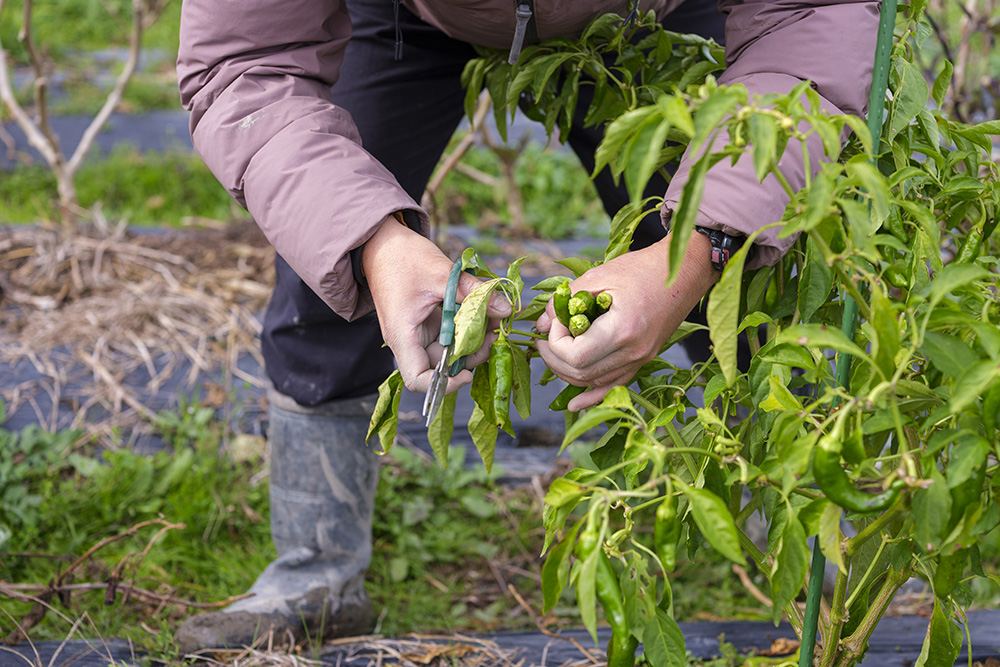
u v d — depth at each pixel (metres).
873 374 0.81
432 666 1.66
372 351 1.64
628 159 0.78
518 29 1.25
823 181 0.77
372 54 1.58
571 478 0.96
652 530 2.06
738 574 2.02
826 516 0.88
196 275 3.30
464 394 2.63
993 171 1.19
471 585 2.05
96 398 2.61
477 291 1.01
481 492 2.29
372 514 2.00
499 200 4.33
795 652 1.62
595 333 0.97
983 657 1.57
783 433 0.88
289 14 1.18
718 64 1.32
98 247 3.36
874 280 0.81
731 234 1.03
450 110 1.70
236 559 2.04
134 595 1.83
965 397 0.77
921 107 1.11
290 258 1.15
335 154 1.13
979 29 2.48
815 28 1.11
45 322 2.97
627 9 1.35
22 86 5.81
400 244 1.09
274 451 1.77
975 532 0.86
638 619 0.91
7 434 2.33
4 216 3.91
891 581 1.06
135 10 3.59
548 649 1.70
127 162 4.61
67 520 2.10
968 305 0.95
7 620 1.75
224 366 2.79
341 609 1.74
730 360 0.86
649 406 1.11
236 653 1.65
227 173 1.17
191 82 1.21
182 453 2.32
